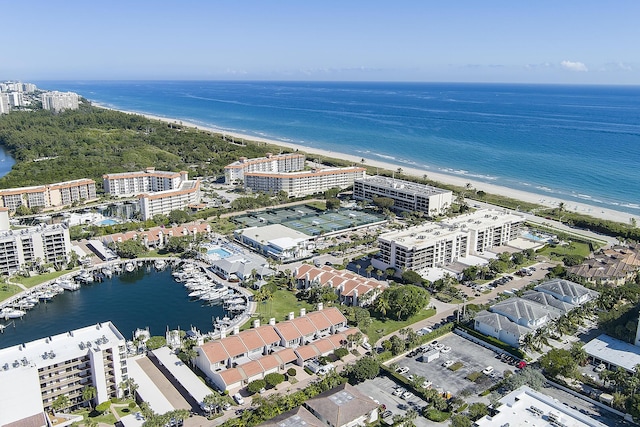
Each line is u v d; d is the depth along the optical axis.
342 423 147.75
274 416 150.75
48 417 151.12
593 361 188.38
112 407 162.12
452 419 148.38
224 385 168.88
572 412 141.62
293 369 181.00
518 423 138.00
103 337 171.50
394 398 168.50
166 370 183.62
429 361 190.00
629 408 154.12
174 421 152.38
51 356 159.88
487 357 194.62
